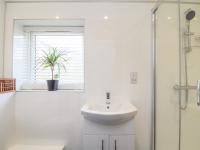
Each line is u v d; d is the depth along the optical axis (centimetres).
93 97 200
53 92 202
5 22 203
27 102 202
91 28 201
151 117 199
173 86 180
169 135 180
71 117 202
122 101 200
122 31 201
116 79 201
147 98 200
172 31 180
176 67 179
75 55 226
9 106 191
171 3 179
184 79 176
